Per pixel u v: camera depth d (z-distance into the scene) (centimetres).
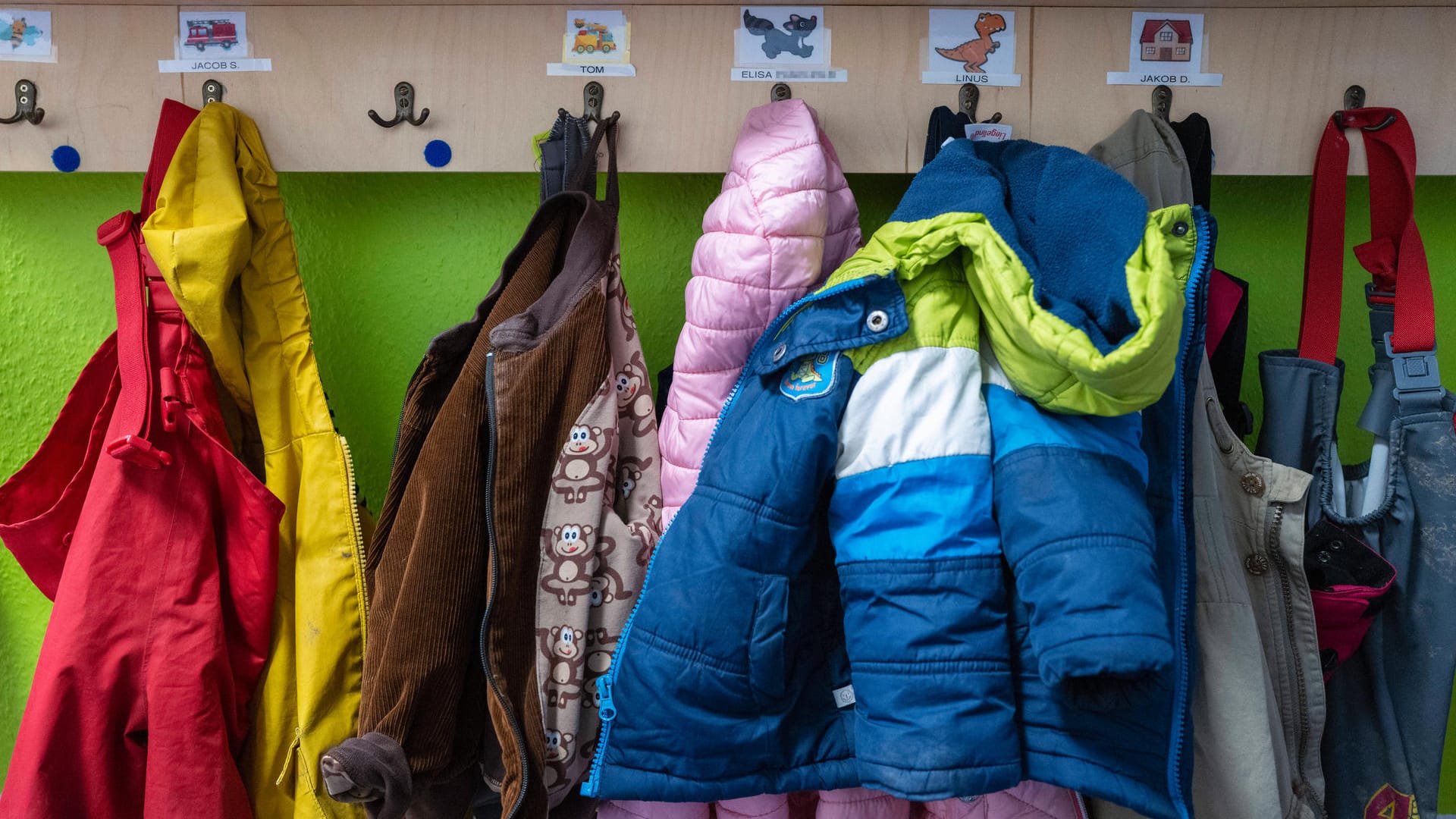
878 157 99
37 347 115
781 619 78
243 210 93
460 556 86
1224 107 98
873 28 97
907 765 73
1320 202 98
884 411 78
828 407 79
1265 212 111
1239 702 89
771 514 78
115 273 96
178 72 99
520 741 82
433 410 94
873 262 80
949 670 74
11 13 98
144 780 96
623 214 112
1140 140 94
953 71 98
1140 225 71
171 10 98
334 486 97
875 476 77
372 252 113
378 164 100
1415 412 96
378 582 90
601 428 87
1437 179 109
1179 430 81
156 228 91
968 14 97
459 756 91
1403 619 98
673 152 99
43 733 90
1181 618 80
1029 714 76
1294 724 94
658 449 93
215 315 92
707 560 78
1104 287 71
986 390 81
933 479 76
